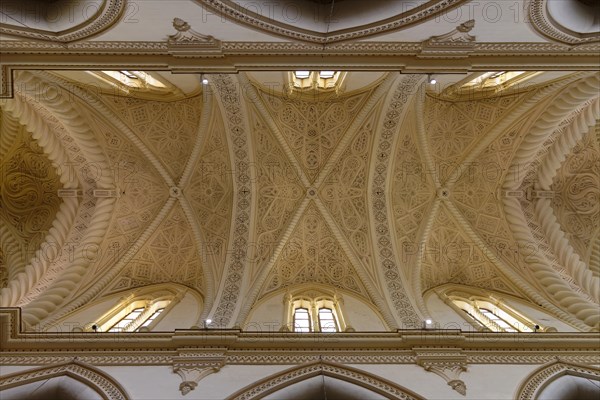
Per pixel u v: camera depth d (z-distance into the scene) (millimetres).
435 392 8766
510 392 8758
